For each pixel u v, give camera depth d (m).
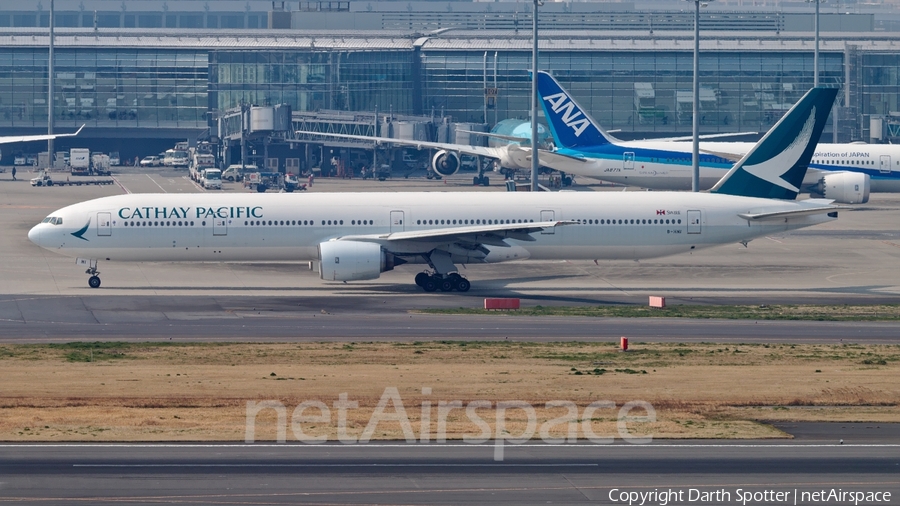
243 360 196.50
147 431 149.62
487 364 194.38
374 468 134.50
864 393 174.25
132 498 122.31
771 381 182.38
